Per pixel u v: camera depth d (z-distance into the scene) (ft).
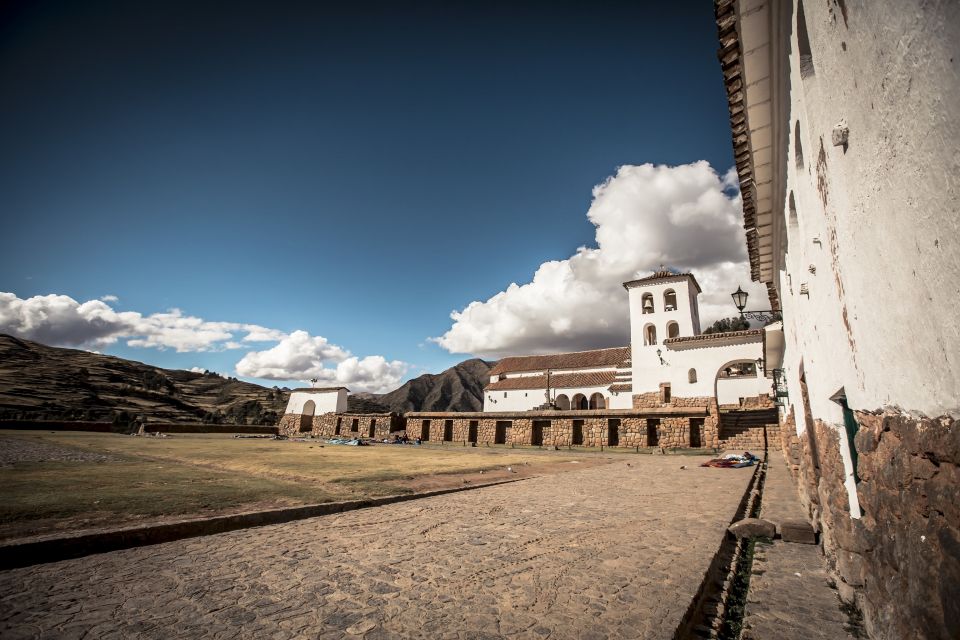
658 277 119.34
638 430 87.35
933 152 5.28
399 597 14.25
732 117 17.01
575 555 18.72
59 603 13.30
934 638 6.19
